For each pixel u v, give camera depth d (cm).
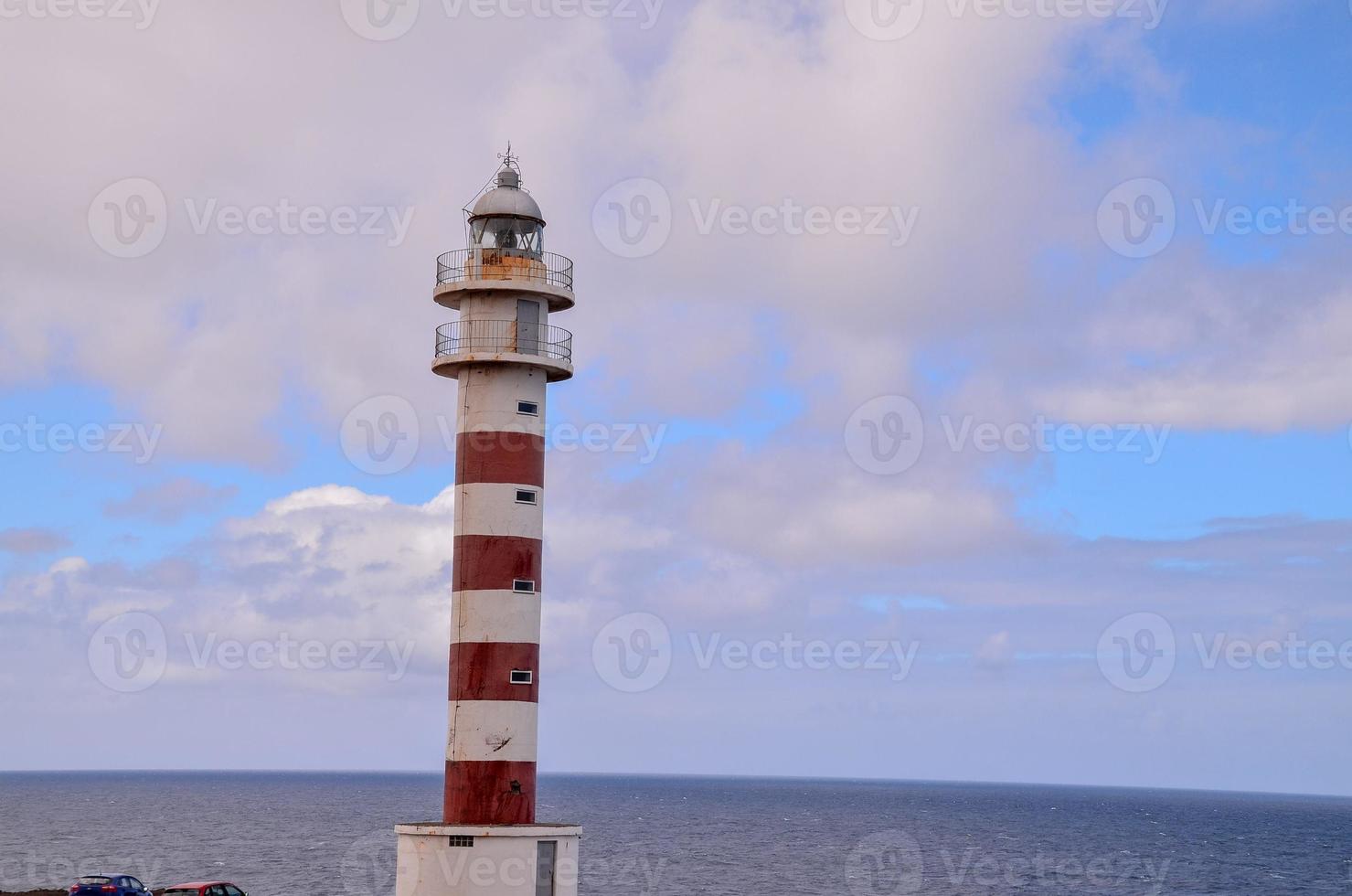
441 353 5578
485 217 5638
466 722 5294
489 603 5338
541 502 5509
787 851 19788
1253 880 17700
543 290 5516
